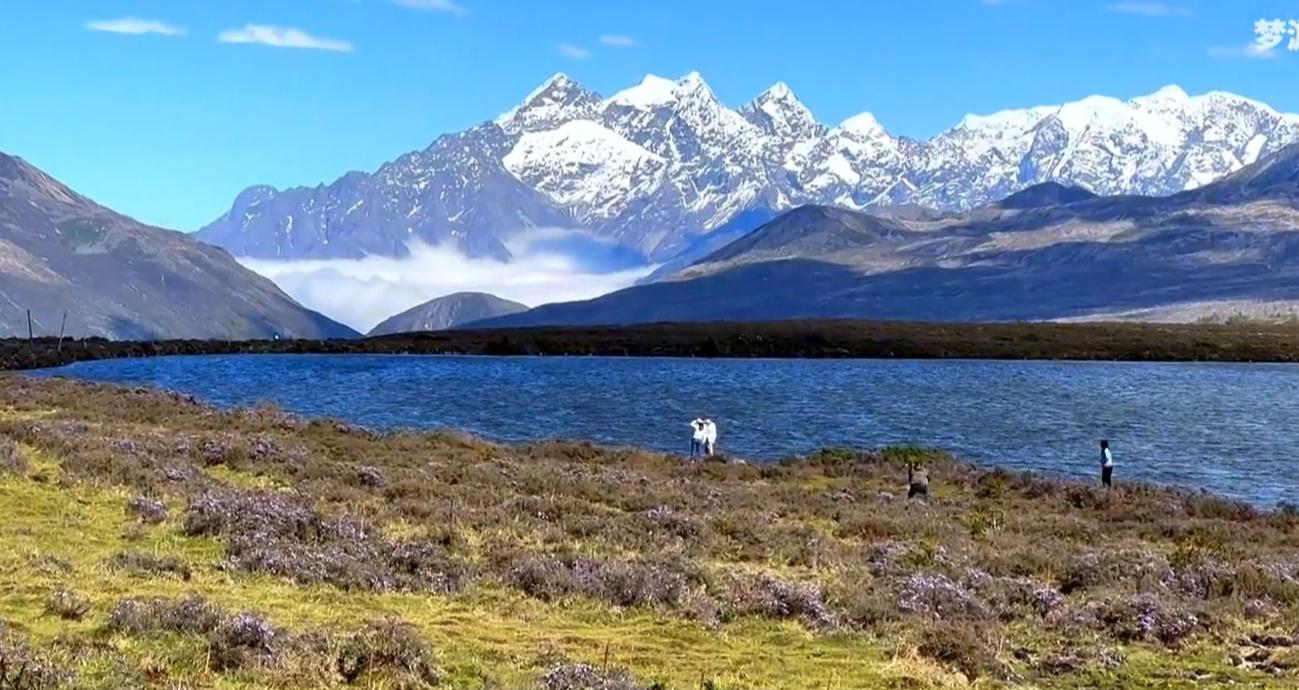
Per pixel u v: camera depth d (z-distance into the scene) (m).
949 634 24.55
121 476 35.69
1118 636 26.39
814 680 21.62
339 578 25.97
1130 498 50.81
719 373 177.00
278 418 66.44
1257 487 67.25
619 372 176.12
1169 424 103.50
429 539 31.12
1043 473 64.94
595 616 25.38
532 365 195.62
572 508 37.72
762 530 36.06
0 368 166.25
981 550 35.09
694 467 56.81
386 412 102.38
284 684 17.95
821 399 126.00
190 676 17.62
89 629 19.72
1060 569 32.41
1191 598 29.70
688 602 26.56
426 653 19.59
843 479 54.94
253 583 25.05
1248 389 154.12
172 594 22.92
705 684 20.64
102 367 174.50
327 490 38.16
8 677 16.00
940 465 59.66
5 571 23.30
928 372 190.12
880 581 29.72
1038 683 23.08
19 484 33.47
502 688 18.28
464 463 50.62
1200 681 23.39
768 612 26.36
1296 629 27.12
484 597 26.25
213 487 35.91
